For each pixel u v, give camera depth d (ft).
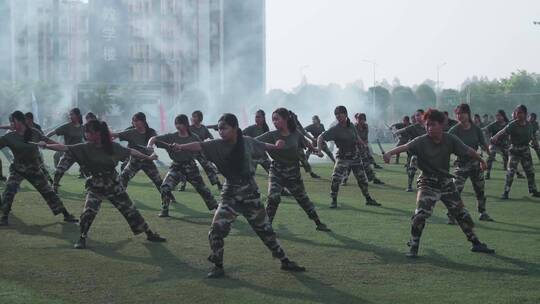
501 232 32.65
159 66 231.30
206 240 30.14
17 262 25.52
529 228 33.86
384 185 55.83
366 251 27.91
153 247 28.53
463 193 50.29
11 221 35.12
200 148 23.36
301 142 31.96
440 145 26.55
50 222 34.91
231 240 30.04
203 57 238.27
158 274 23.77
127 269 24.49
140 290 21.62
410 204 43.14
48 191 34.58
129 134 39.24
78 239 30.22
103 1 221.87
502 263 25.67
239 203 23.53
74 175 62.39
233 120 23.06
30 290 21.48
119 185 28.58
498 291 21.58
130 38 226.99
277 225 34.35
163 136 36.27
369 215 38.04
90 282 22.59
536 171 71.36
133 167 39.75
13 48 208.44
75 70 219.00
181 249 28.14
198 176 36.60
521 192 50.60
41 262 25.52
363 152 55.93
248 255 26.94
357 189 52.49
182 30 236.22
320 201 44.37
